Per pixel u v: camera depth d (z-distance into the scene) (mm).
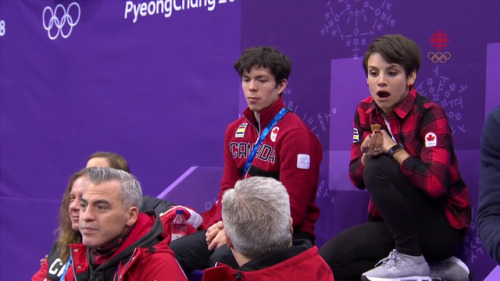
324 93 5676
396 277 4141
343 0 5578
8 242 8062
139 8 7031
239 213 3186
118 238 3781
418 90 5180
